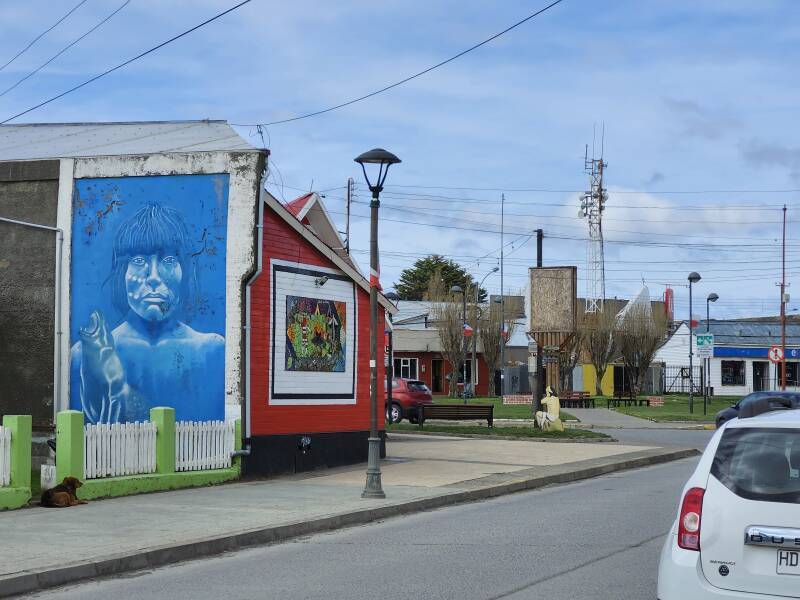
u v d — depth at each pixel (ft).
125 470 51.62
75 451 47.83
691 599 20.13
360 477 61.62
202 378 60.23
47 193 64.39
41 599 29.12
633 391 228.22
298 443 64.34
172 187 61.72
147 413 61.21
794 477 20.13
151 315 61.62
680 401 203.82
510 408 159.12
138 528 39.63
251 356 60.75
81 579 31.83
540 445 87.86
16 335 64.39
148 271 61.87
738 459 20.76
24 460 45.80
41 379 63.67
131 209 62.59
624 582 30.42
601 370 231.50
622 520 44.24
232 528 39.73
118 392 62.03
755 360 258.37
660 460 78.84
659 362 263.49
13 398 64.13
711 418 140.46
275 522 41.50
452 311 229.04
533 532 41.01
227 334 59.82
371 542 39.22
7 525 40.22
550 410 102.37
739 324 264.52
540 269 123.85
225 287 60.18
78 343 63.10
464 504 52.19
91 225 63.41
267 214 62.49
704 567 20.25
